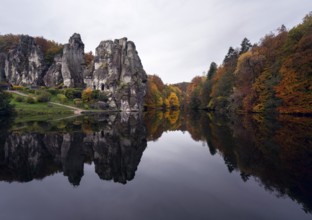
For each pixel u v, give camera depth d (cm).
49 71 9094
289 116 3903
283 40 4734
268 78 4616
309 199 845
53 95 7375
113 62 8525
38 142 2016
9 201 896
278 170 1157
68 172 1257
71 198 916
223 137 2197
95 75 8581
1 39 10600
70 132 2577
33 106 5853
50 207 835
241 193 918
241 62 5238
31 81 8944
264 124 2998
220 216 741
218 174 1159
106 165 1379
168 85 14025
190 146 1883
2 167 1348
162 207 820
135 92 8244
